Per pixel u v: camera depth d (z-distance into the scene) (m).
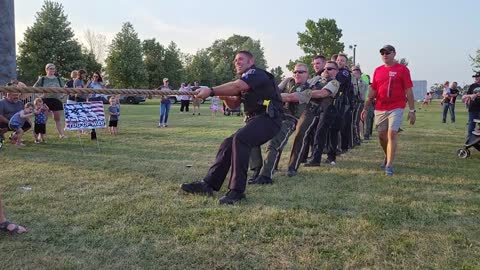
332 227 3.88
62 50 49.91
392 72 6.37
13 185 5.20
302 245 3.47
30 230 3.68
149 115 19.94
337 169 6.73
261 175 5.66
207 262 3.14
